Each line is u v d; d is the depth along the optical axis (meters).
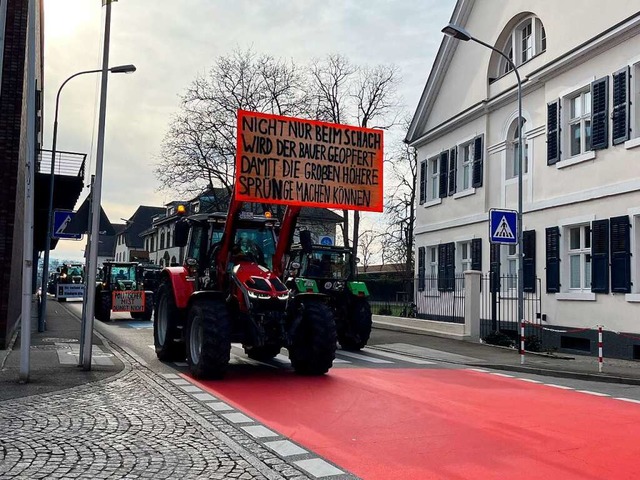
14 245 13.86
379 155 11.37
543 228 18.22
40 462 5.37
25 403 7.78
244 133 10.57
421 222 26.33
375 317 23.97
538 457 5.95
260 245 12.30
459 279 21.06
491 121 21.61
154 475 5.12
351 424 7.21
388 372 11.95
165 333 12.38
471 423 7.43
